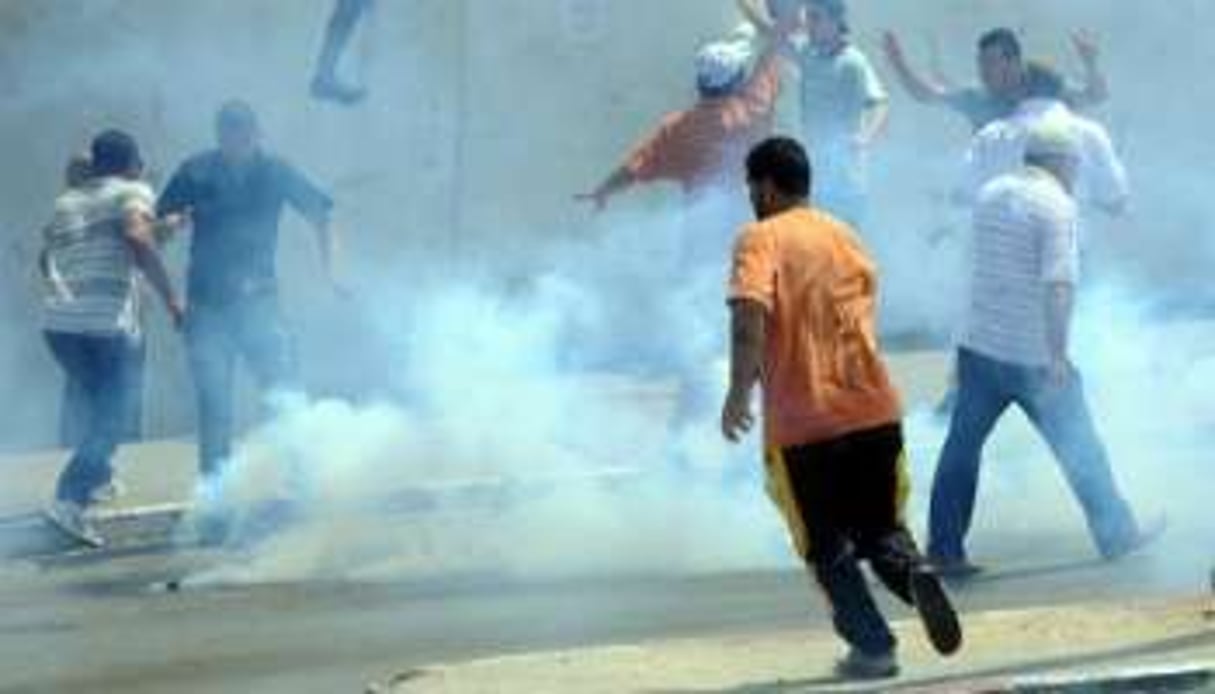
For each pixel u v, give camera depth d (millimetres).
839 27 34062
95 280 30938
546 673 21016
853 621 20234
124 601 27312
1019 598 24891
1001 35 28641
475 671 21156
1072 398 25984
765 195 20453
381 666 23156
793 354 19984
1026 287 25391
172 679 23016
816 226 20312
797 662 21188
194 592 27703
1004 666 20562
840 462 19984
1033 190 25375
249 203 30828
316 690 22188
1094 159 29047
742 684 20312
